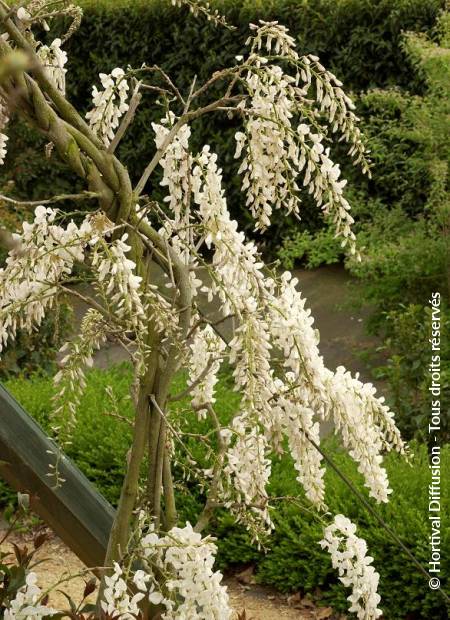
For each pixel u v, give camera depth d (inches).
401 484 146.5
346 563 69.0
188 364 72.1
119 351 266.2
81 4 349.7
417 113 241.9
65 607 138.9
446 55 231.5
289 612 144.9
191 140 340.8
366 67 313.4
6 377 225.6
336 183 66.4
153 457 66.1
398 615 138.1
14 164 336.2
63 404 66.7
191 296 64.7
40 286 59.4
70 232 58.9
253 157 67.2
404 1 303.1
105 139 71.5
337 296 299.6
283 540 147.3
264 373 61.3
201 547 61.5
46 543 163.6
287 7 319.9
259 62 65.8
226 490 73.8
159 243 63.2
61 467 71.8
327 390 66.4
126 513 65.3
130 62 351.3
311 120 66.6
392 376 212.2
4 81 52.3
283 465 157.2
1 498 173.9
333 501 142.9
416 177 269.7
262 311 64.6
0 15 53.6
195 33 335.6
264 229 69.6
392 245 240.4
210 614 60.9
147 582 66.7
